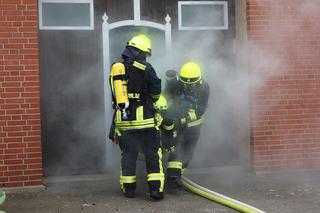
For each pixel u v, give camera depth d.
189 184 5.07
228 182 5.45
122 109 4.51
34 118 5.14
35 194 5.02
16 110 5.10
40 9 5.60
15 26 5.09
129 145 4.75
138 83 4.62
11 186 5.11
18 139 5.11
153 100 4.72
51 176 5.71
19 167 5.12
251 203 4.56
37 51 5.14
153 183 4.64
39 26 5.61
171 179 4.97
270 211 4.30
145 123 4.64
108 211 4.35
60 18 5.67
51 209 4.45
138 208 4.43
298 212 4.27
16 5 5.08
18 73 5.10
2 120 5.08
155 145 4.70
